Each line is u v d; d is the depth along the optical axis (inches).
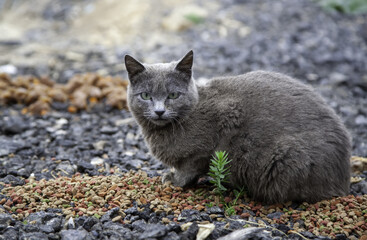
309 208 185.9
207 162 202.7
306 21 496.1
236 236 158.7
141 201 187.0
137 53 438.6
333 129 191.8
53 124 298.5
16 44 481.7
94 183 200.2
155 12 522.3
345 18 514.0
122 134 284.7
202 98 204.8
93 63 423.2
